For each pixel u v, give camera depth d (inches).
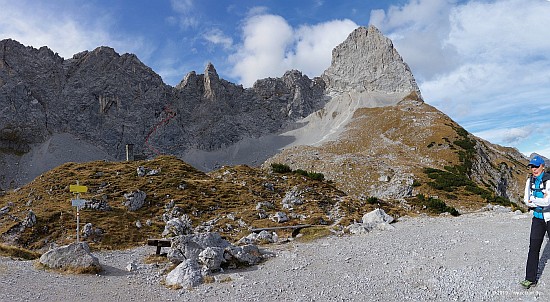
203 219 1405.0
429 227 896.3
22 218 1389.0
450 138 6875.0
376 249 696.4
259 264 671.8
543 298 362.9
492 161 6427.2
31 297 490.3
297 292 476.1
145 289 537.3
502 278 436.1
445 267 514.6
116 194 1673.2
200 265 636.1
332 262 634.2
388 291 445.7
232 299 463.8
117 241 1135.6
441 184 4023.1
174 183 1815.9
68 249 679.7
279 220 1288.1
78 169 2154.3
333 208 1515.7
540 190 392.8
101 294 508.7
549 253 496.1
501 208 1606.8
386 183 4451.3
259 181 1985.7
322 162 5693.9
